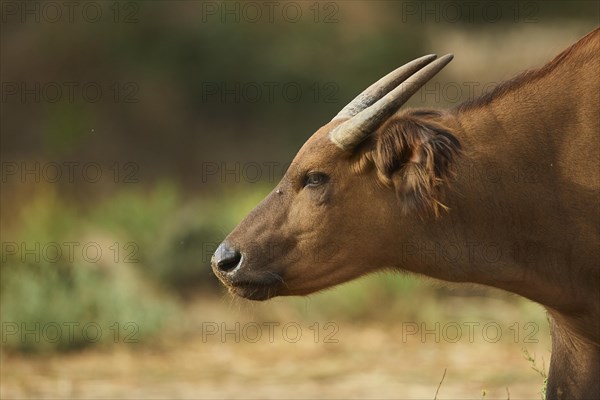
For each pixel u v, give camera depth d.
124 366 40.47
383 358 40.91
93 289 44.53
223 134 76.06
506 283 21.59
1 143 71.88
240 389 37.03
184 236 50.75
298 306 46.94
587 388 21.64
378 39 80.94
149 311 44.47
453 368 39.00
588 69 21.12
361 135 21.39
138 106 75.00
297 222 22.31
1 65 75.38
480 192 21.12
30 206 54.59
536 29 81.44
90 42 76.75
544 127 21.12
